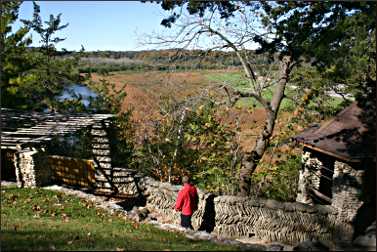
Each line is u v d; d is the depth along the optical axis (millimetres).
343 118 15391
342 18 14008
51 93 30234
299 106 18328
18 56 28547
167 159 22109
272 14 15273
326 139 14742
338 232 14656
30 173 17391
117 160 22047
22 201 15141
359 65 14117
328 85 18266
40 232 11172
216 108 18422
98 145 20703
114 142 21344
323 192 17188
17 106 27703
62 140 26109
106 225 13180
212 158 19500
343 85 18516
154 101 24328
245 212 15641
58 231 11438
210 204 16016
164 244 10609
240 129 20016
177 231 13414
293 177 19156
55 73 29703
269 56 16250
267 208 15461
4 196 15555
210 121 18750
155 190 18250
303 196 16984
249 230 15609
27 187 17328
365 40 13812
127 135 24656
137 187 19266
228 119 20156
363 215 14312
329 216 14828
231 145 19969
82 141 24750
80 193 17000
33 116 21062
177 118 20828
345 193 14484
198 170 21453
